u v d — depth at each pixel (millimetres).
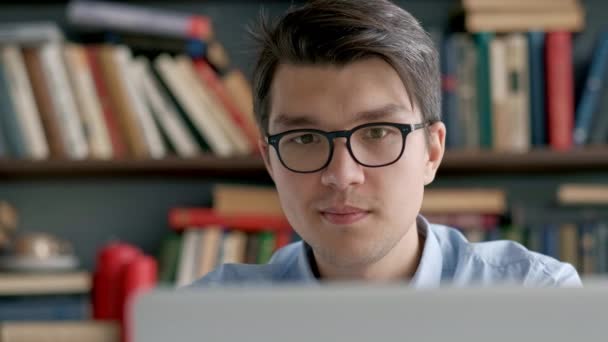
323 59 905
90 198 2209
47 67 1970
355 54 901
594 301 500
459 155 1939
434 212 1973
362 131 915
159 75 2008
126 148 2002
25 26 1975
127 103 1991
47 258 1937
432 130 1011
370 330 507
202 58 2078
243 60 2209
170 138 2014
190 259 1972
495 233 1969
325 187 907
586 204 2014
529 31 1970
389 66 919
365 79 906
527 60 1959
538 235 1962
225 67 2154
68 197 2207
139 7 2191
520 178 2178
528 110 1960
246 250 1996
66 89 1976
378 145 913
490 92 1956
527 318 502
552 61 1957
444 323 505
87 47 1993
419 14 2172
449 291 507
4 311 1872
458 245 1149
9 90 1968
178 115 2016
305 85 913
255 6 2215
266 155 1056
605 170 2135
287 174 932
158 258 2168
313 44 910
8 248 2000
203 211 1996
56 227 2197
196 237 1979
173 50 2045
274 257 1178
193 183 2215
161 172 2096
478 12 1975
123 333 1847
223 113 2025
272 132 970
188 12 2213
